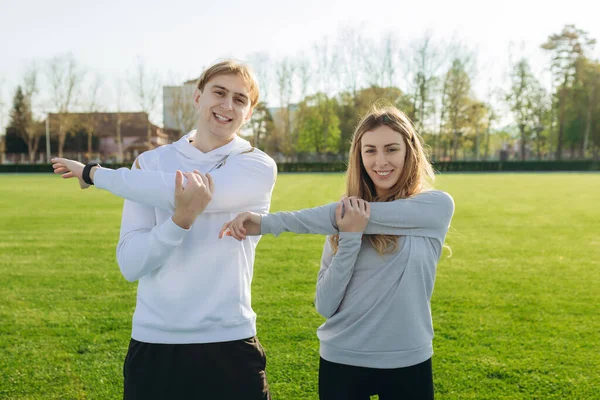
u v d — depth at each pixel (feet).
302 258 28.25
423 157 8.34
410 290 7.64
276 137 211.82
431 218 7.75
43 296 21.12
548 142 211.61
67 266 26.71
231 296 7.52
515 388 12.80
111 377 13.56
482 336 16.31
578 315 18.42
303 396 12.53
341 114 207.72
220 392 7.36
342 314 7.80
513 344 15.62
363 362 7.72
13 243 33.53
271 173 8.01
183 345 7.36
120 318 18.30
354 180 8.49
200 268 7.42
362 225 7.37
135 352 7.51
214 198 7.34
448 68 199.00
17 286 22.70
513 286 22.48
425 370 7.85
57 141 226.79
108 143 247.70
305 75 208.74
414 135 8.19
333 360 7.94
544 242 33.60
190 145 7.88
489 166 168.35
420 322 7.79
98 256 29.30
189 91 216.13
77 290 22.06
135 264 7.12
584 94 195.11
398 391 7.75
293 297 20.63
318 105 210.18
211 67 7.76
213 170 7.64
